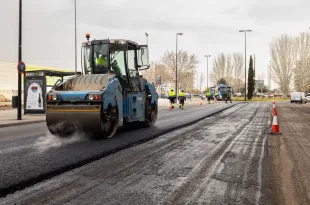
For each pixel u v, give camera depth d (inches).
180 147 271.1
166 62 2022.6
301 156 238.7
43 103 651.5
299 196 146.7
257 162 216.4
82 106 291.3
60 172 186.1
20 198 141.9
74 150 250.5
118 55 378.6
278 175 183.0
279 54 2394.2
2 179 167.8
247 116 641.6
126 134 346.9
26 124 507.5
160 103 1369.3
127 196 144.7
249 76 2427.4
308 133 376.2
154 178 174.2
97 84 322.0
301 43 2314.2
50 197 143.3
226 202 137.6
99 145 274.2
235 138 328.2
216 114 700.0
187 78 2174.0
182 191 152.0
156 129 395.2
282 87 2399.1
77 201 138.3
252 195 147.1
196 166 202.7
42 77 647.8
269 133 368.5
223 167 200.7
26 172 181.6
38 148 261.4
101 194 147.4
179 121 505.7
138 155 236.4
